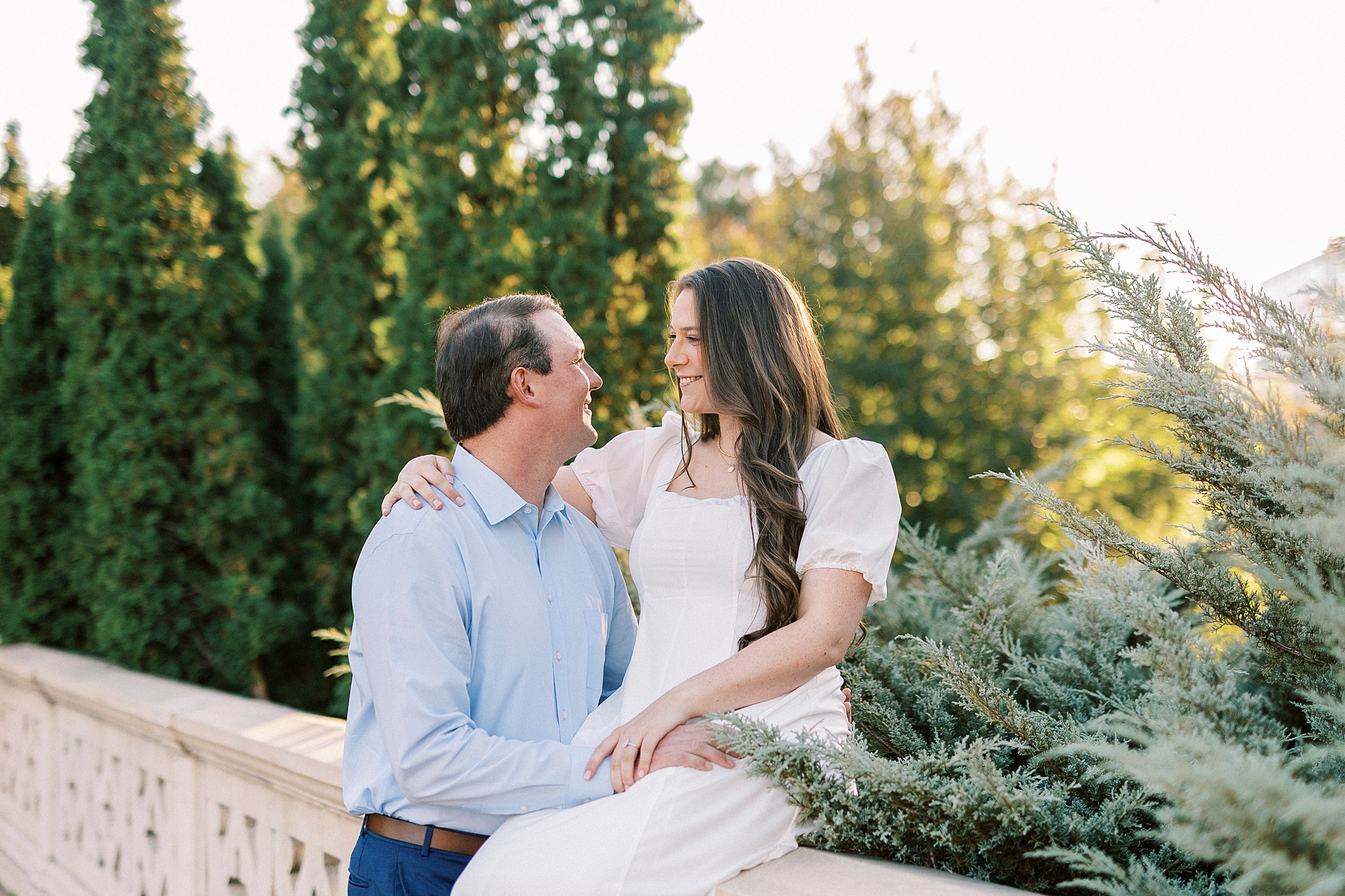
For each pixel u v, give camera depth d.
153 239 4.50
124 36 4.52
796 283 2.01
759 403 1.67
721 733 1.39
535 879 1.38
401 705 1.54
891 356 9.23
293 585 4.85
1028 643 2.34
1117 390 1.53
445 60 4.32
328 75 4.88
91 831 3.42
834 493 1.56
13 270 5.04
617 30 4.54
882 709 1.92
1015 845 1.40
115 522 4.40
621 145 4.49
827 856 1.41
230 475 4.61
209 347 4.65
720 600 1.62
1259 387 1.45
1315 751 1.13
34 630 4.95
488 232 4.28
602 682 1.98
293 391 5.09
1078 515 1.62
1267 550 1.43
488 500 1.77
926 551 2.51
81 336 4.56
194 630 4.56
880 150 9.88
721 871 1.39
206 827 2.69
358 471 4.67
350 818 2.09
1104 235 1.51
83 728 3.52
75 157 4.55
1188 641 1.45
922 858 1.46
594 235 4.24
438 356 1.86
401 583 1.59
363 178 4.80
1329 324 1.34
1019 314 8.97
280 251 5.20
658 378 4.42
